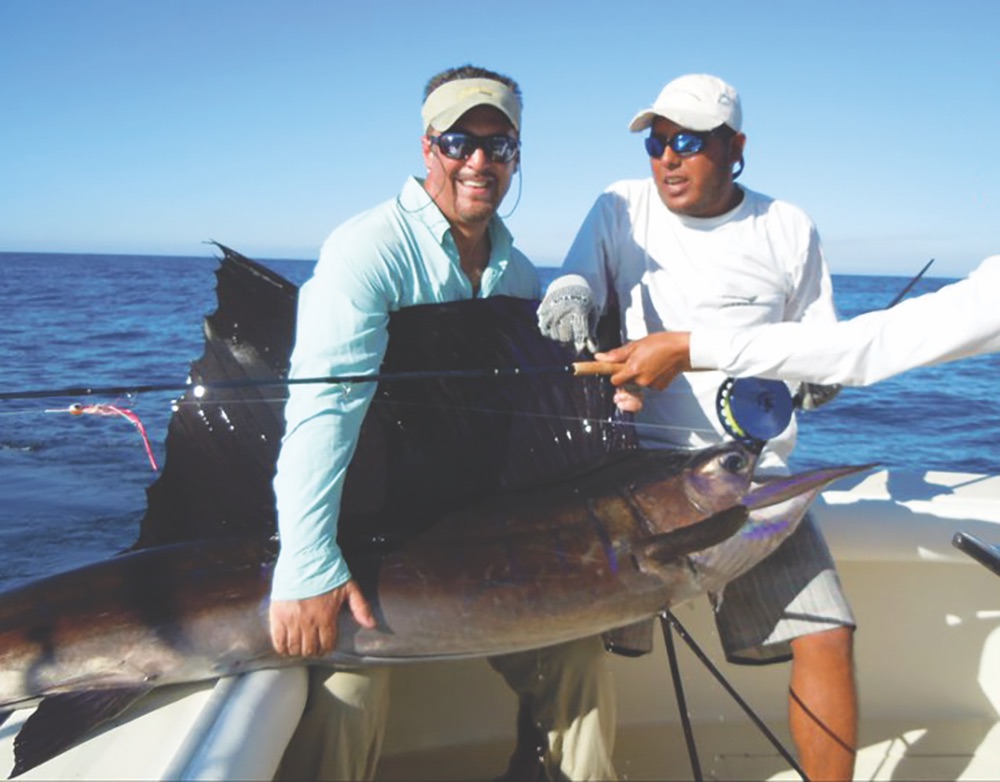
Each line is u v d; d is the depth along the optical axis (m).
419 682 2.25
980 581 2.33
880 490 2.51
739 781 2.19
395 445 1.85
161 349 10.18
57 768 1.34
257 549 1.72
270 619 1.59
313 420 1.60
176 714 1.51
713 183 2.02
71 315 15.10
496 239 1.97
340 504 1.81
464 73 1.82
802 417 7.79
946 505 2.38
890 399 8.73
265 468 1.88
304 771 1.66
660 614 1.81
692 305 2.10
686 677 2.38
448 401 1.87
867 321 1.70
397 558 1.71
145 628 1.60
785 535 1.82
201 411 1.90
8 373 8.20
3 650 1.59
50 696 1.55
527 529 1.77
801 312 2.19
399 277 1.77
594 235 2.18
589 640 1.86
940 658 2.36
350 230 1.76
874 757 2.24
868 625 2.36
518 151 1.86
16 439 5.93
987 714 2.35
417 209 1.81
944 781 2.17
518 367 1.91
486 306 1.89
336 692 1.66
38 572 3.64
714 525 1.64
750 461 1.83
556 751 1.88
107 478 5.06
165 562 1.70
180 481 1.90
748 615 1.97
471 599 1.69
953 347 1.63
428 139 1.82
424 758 2.23
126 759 1.37
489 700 2.28
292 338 1.90
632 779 2.19
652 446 2.13
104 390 1.59
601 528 1.78
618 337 2.18
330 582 1.59
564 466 1.92
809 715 1.89
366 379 1.62
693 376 2.10
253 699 1.49
